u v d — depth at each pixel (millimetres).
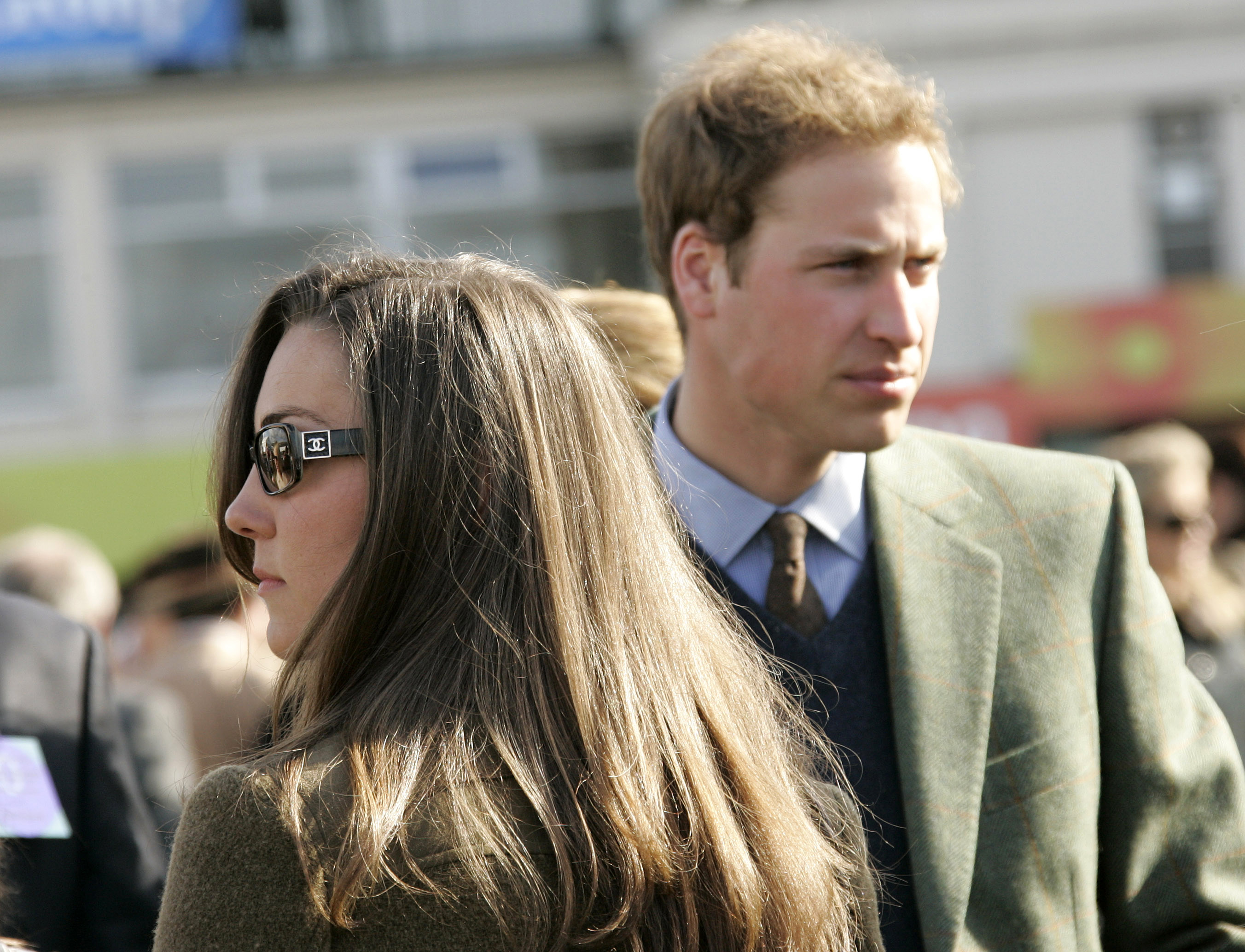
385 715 4152
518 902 3912
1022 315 35188
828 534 6371
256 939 3783
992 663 6047
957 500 6457
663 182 6488
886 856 5926
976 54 43625
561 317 4828
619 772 4141
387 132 47125
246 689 12977
